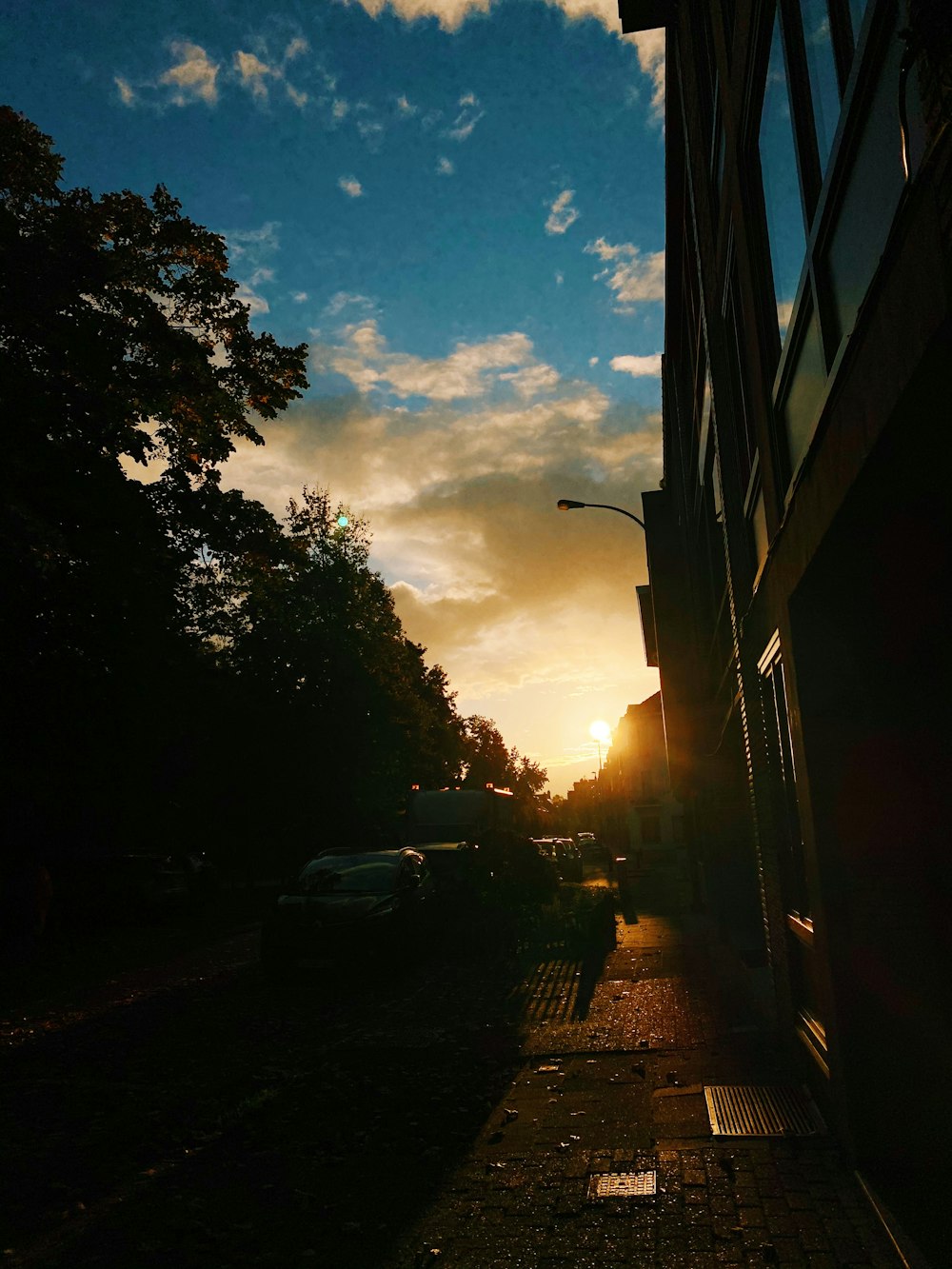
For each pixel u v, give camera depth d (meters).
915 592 4.87
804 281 4.43
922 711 4.82
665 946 15.30
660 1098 6.54
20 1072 8.59
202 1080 8.06
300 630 36.88
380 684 38.72
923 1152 4.71
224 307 19.88
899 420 2.96
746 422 7.76
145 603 19.56
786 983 7.07
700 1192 4.74
